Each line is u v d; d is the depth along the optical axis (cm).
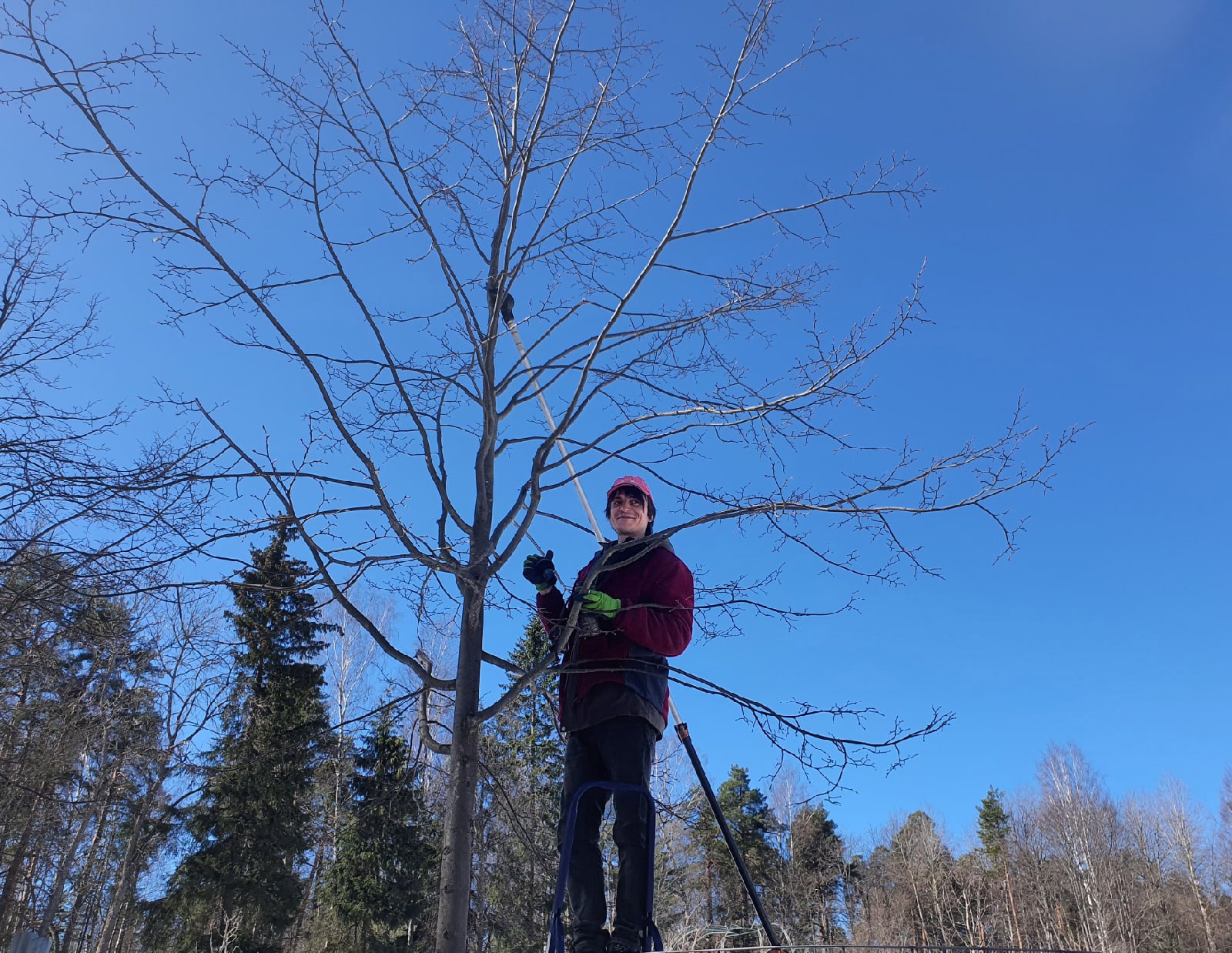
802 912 2333
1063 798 4094
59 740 1117
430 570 334
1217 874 4372
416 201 332
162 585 314
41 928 1541
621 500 332
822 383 323
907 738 304
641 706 284
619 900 253
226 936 1258
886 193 343
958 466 302
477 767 285
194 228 291
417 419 321
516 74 354
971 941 3772
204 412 309
